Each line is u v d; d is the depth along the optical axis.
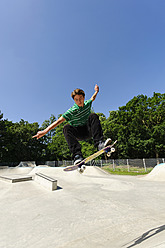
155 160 26.69
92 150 30.88
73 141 2.46
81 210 6.79
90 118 2.47
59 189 11.16
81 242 4.15
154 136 28.14
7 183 13.02
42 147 38.56
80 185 12.63
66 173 20.06
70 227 5.21
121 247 3.38
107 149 2.08
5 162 34.44
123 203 7.47
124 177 18.44
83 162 2.26
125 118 31.22
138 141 27.98
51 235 4.77
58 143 35.94
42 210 7.05
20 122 39.38
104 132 33.00
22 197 9.42
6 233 5.12
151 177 16.19
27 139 35.81
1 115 34.12
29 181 13.56
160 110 28.84
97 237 4.34
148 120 29.45
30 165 33.94
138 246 2.93
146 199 8.16
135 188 11.03
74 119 2.47
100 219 5.70
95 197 8.66
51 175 20.50
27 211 7.05
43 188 11.47
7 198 9.23
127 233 4.37
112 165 29.52
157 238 2.93
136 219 5.41
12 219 6.25
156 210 6.39
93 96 3.01
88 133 2.55
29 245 4.32
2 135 33.81
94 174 21.98
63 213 6.54
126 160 28.53
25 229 5.34
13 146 33.97
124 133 30.70
